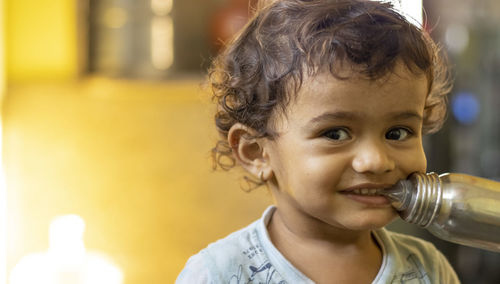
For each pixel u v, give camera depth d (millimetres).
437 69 628
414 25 546
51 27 1729
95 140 1678
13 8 1689
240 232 609
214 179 1675
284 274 562
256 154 580
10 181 1622
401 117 499
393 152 503
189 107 1736
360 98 486
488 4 1573
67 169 1650
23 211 1626
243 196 1663
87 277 1454
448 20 1542
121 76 1828
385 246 600
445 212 501
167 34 1854
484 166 1572
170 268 1555
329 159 499
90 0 1798
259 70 555
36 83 1715
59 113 1677
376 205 508
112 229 1634
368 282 575
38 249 1618
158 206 1655
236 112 587
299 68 510
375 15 526
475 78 1555
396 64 492
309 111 502
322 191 506
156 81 1803
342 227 532
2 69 1624
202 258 586
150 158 1686
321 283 565
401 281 587
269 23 576
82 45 1787
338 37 500
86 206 1644
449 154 1454
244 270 570
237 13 1790
